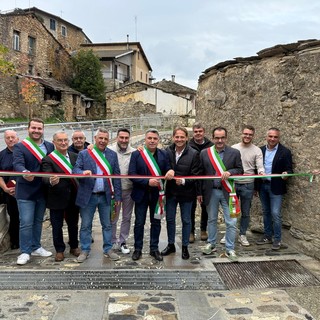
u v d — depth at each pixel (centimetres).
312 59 473
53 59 3269
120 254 512
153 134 468
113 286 405
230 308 356
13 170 509
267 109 566
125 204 526
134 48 4050
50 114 2723
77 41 4253
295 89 505
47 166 466
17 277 423
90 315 343
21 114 2683
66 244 577
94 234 628
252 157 529
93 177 453
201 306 361
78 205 465
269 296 382
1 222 550
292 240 523
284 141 528
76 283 411
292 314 344
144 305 363
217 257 490
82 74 3316
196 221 738
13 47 2839
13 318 337
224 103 703
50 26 3831
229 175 469
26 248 482
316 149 471
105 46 4072
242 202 537
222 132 481
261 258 482
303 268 451
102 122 1669
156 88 3056
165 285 407
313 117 475
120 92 3034
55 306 360
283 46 513
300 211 501
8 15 2770
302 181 495
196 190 502
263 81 574
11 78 2641
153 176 466
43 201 497
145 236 624
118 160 521
